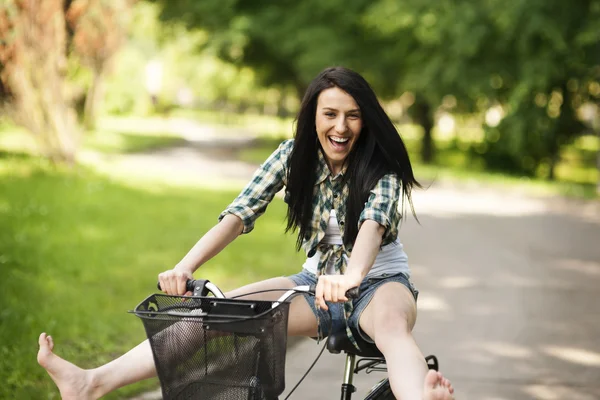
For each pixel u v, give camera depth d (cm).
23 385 510
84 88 2222
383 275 349
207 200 1575
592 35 2084
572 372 608
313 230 355
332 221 351
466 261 1045
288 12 2881
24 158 1944
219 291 312
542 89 2255
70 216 1227
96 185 1644
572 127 2366
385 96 3028
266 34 2850
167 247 1036
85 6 1842
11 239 988
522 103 2281
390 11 2461
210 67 4381
